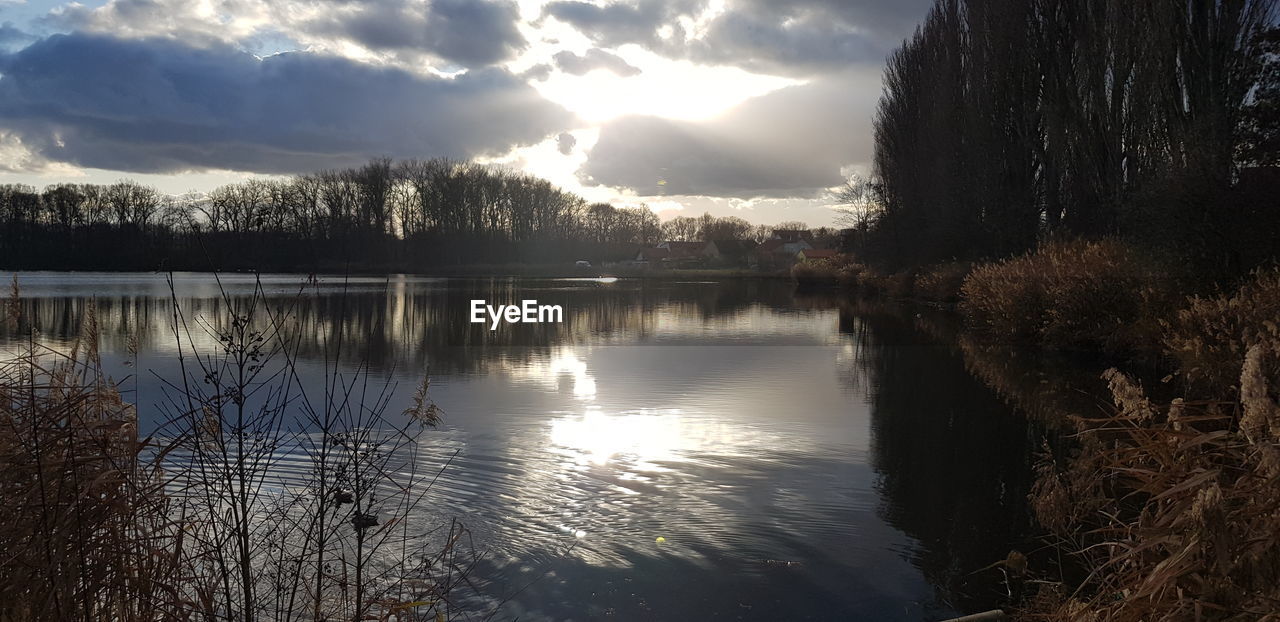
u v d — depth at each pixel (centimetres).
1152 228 1349
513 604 450
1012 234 2497
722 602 459
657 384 1234
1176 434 286
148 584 305
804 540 553
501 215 8331
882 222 3850
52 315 2442
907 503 632
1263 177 1310
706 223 12750
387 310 2948
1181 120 1611
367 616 365
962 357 1555
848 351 1683
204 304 2927
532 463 736
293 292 3469
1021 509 616
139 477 326
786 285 5803
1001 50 2516
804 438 851
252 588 351
